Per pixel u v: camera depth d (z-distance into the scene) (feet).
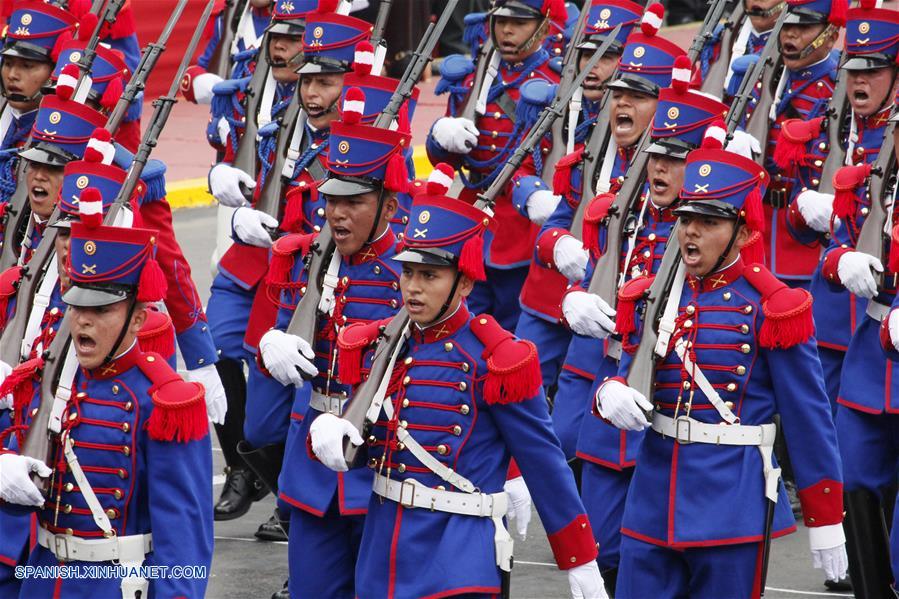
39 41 92.53
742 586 68.69
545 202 96.84
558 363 94.32
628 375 68.69
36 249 73.87
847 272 83.51
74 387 62.59
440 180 64.13
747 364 68.18
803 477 68.64
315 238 75.77
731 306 68.49
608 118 88.63
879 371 83.30
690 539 67.87
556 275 93.09
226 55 116.16
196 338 89.92
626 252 81.46
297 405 77.41
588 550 65.10
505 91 101.40
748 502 68.13
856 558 81.71
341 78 87.71
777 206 99.91
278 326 77.82
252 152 97.50
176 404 60.85
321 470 73.00
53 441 62.28
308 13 90.12
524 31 100.53
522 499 77.92
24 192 83.92
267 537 94.32
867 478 82.58
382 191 73.31
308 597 73.46
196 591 61.57
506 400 63.36
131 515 62.23
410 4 192.24
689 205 68.28
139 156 68.49
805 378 67.92
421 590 63.82
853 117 93.91
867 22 92.02
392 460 64.90
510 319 103.14
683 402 68.74
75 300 61.05
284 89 97.86
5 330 73.72
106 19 87.61
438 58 219.41
